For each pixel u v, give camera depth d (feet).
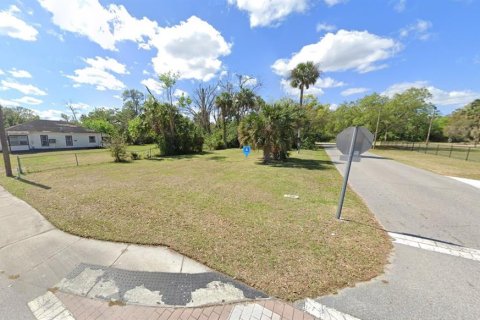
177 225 13.05
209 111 103.86
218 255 9.82
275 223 13.39
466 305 6.99
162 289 7.84
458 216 15.01
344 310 6.82
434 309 6.82
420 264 9.29
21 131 77.56
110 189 21.62
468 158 53.11
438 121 150.30
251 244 10.81
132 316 6.77
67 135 90.02
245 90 87.71
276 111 40.16
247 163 41.50
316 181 25.89
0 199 18.38
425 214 15.34
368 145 13.10
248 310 6.89
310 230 12.46
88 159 49.75
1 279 8.50
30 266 9.30
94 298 7.52
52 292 7.82
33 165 39.78
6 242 11.25
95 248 10.59
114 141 45.91
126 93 153.38
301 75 75.46
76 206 16.42
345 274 8.53
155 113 57.26
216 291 7.70
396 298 7.29
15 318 6.73
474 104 148.15
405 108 88.63
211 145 79.71
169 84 61.93
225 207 16.30
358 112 101.19
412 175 30.27
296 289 7.70
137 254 10.03
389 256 9.89
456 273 8.70
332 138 145.38
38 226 13.05
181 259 9.61
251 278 8.28
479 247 10.84
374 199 18.83
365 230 12.59
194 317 6.69
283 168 35.45
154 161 45.34
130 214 14.82
